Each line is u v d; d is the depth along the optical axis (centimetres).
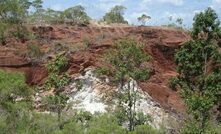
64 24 7444
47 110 5081
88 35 7069
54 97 4806
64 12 7688
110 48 6156
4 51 6569
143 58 5269
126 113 4969
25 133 3744
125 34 7075
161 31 7219
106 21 8119
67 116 4569
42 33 7075
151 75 6456
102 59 6138
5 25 6900
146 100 5900
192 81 5178
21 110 3925
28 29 7119
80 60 6306
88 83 6038
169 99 6247
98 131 3644
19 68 6444
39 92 5650
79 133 3744
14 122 3825
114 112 4997
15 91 4000
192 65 5138
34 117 3959
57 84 4856
